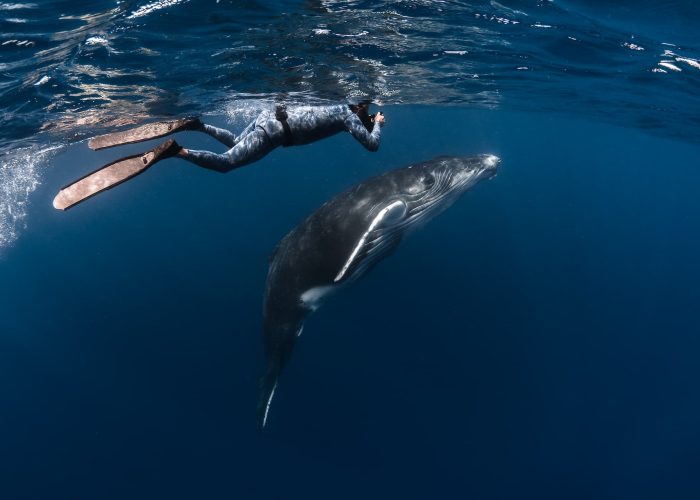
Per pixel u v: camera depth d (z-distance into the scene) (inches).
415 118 1034.7
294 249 329.4
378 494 474.9
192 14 336.5
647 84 513.0
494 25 391.2
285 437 548.7
